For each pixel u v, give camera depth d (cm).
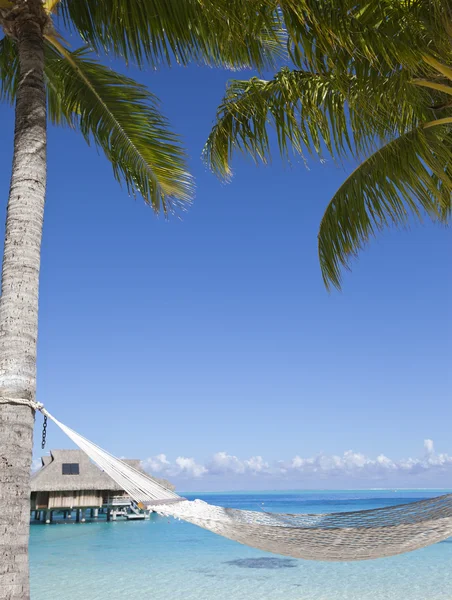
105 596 1305
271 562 1841
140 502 336
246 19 367
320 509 6400
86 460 3272
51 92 581
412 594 1278
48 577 1597
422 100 503
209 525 351
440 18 381
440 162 552
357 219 614
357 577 1510
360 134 530
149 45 437
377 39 368
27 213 349
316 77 539
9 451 293
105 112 534
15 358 314
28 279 335
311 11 346
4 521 281
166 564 1842
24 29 409
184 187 552
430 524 341
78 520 3556
